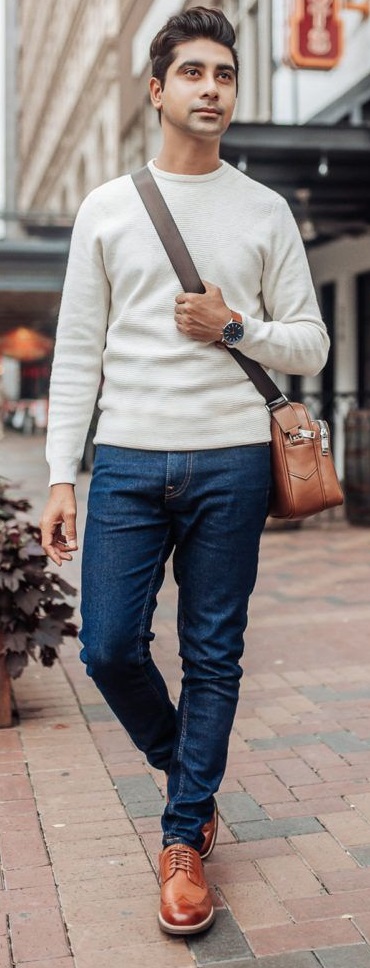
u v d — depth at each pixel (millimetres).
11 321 23875
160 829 2807
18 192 61562
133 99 23047
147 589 2299
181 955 2184
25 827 2818
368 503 8969
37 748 3443
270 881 2504
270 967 2135
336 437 12195
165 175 2248
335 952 2188
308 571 6910
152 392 2232
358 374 12531
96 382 2361
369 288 12203
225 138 8078
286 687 4184
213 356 2230
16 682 4238
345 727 3662
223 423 2238
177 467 2227
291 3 9664
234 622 2348
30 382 36031
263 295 2365
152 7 20188
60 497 2326
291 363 2303
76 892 2455
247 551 2311
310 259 13906
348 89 10594
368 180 9344
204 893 2291
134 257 2219
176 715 2400
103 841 2732
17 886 2486
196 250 2219
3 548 3617
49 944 2225
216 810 2586
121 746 3465
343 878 2516
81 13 32281
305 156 8469
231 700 2344
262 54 13375
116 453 2281
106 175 27891
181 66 2178
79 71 33375
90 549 2316
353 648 4820
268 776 3189
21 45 61000
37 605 3590
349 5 9820
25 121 58594
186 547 2328
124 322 2252
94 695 4051
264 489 2305
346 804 2969
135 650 2291
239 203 2264
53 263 16859
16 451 20812
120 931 2279
